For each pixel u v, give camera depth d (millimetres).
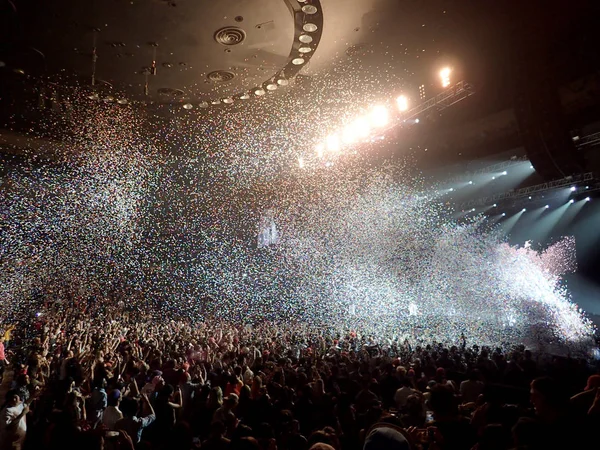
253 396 6617
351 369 9508
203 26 9250
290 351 11773
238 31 9383
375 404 5027
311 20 8891
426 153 20672
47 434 3910
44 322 18609
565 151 14281
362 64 13125
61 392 6168
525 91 13758
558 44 12258
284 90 14594
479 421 3734
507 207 24125
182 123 16953
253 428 4965
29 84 12375
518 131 15078
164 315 26812
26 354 13219
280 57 10453
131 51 10242
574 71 13039
